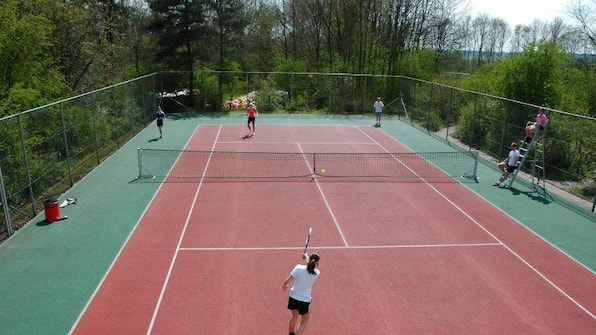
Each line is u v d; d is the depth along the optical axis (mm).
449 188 17484
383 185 17531
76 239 12336
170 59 36000
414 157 22109
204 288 10016
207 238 12523
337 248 12094
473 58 73688
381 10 41812
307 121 31703
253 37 54031
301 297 7973
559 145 20094
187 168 19188
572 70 27406
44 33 21578
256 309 9281
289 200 15578
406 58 39500
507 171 17672
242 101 36750
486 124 24594
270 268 10961
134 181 17344
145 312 9094
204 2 35344
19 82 20328
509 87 24188
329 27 44344
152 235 12648
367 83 36625
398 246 12328
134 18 41781
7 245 11891
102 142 20734
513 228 13828
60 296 9586
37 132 14820
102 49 29453
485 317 9211
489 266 11367
